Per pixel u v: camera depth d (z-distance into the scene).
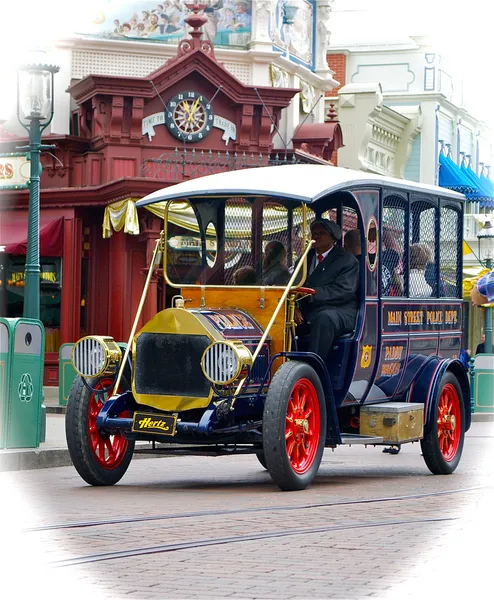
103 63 29.05
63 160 28.20
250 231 12.34
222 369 10.91
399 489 11.95
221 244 12.47
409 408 12.91
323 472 14.20
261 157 27.41
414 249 13.75
